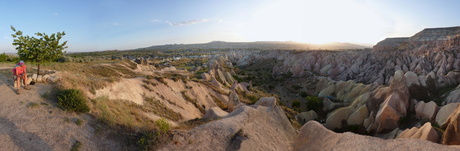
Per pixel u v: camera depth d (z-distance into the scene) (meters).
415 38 126.38
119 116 14.87
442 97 44.09
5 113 11.56
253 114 20.58
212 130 16.02
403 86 41.47
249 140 16.58
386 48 127.12
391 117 38.12
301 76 94.75
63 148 10.64
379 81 74.44
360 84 60.66
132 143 12.84
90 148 11.28
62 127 11.82
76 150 10.79
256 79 92.62
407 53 90.62
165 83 35.00
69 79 17.47
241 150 15.41
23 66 14.12
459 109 28.22
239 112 20.42
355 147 15.76
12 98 12.95
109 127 13.18
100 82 20.42
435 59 75.94
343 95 61.69
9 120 11.17
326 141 18.20
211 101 40.81
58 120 12.18
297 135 21.33
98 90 18.98
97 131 12.52
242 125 17.98
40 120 11.79
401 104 40.00
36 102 13.09
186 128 16.75
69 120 12.47
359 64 94.06
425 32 126.06
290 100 65.69
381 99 43.69
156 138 13.48
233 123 17.56
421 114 37.69
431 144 14.09
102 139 12.20
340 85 66.25
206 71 88.19
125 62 61.78
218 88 47.09
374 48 132.88
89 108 13.91
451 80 48.47
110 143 12.19
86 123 12.76
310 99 56.94
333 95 65.31
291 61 121.62
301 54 121.69
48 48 16.80
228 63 143.12
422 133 26.17
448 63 69.62
